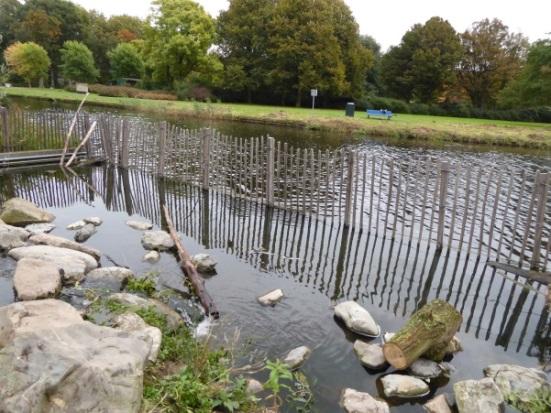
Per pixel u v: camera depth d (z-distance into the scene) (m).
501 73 56.47
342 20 51.22
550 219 11.70
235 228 10.52
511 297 7.64
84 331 3.71
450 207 12.56
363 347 5.57
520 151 26.48
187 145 13.98
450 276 8.34
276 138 25.91
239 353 5.32
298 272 8.20
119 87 47.72
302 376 5.01
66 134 16.73
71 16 66.50
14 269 6.84
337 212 11.99
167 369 4.53
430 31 54.50
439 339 5.30
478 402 4.48
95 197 12.66
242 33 50.59
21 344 3.19
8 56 51.06
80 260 7.18
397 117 38.75
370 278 8.12
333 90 47.91
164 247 8.66
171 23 47.00
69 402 2.93
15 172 14.69
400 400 4.80
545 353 6.01
